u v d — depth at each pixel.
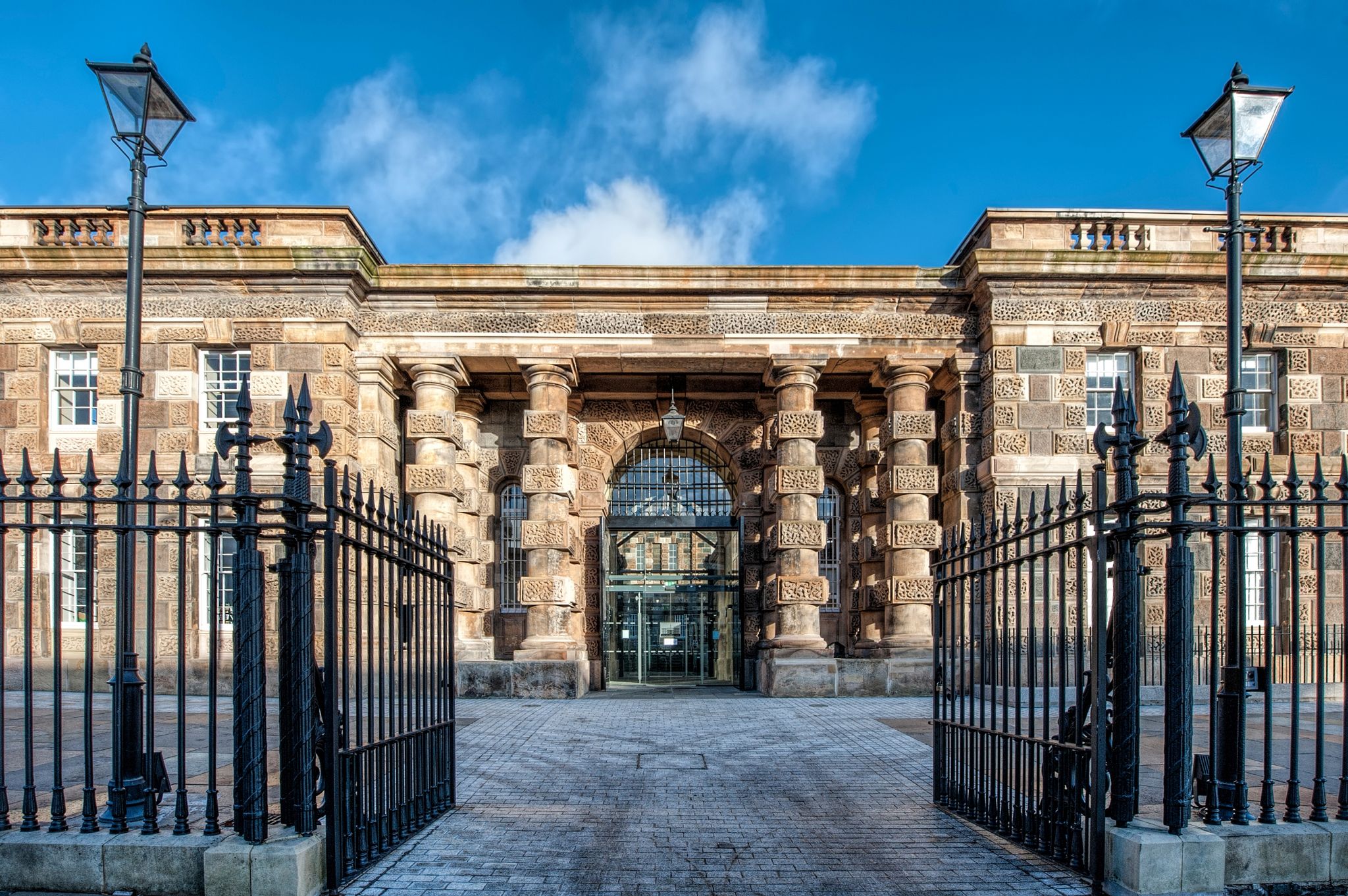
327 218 18.38
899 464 19.20
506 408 22.14
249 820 5.76
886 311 19.31
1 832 6.00
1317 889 5.87
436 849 7.06
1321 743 6.19
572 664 18.36
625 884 6.29
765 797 8.88
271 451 17.78
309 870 5.76
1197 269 17.95
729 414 22.28
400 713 7.23
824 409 22.64
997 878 6.36
